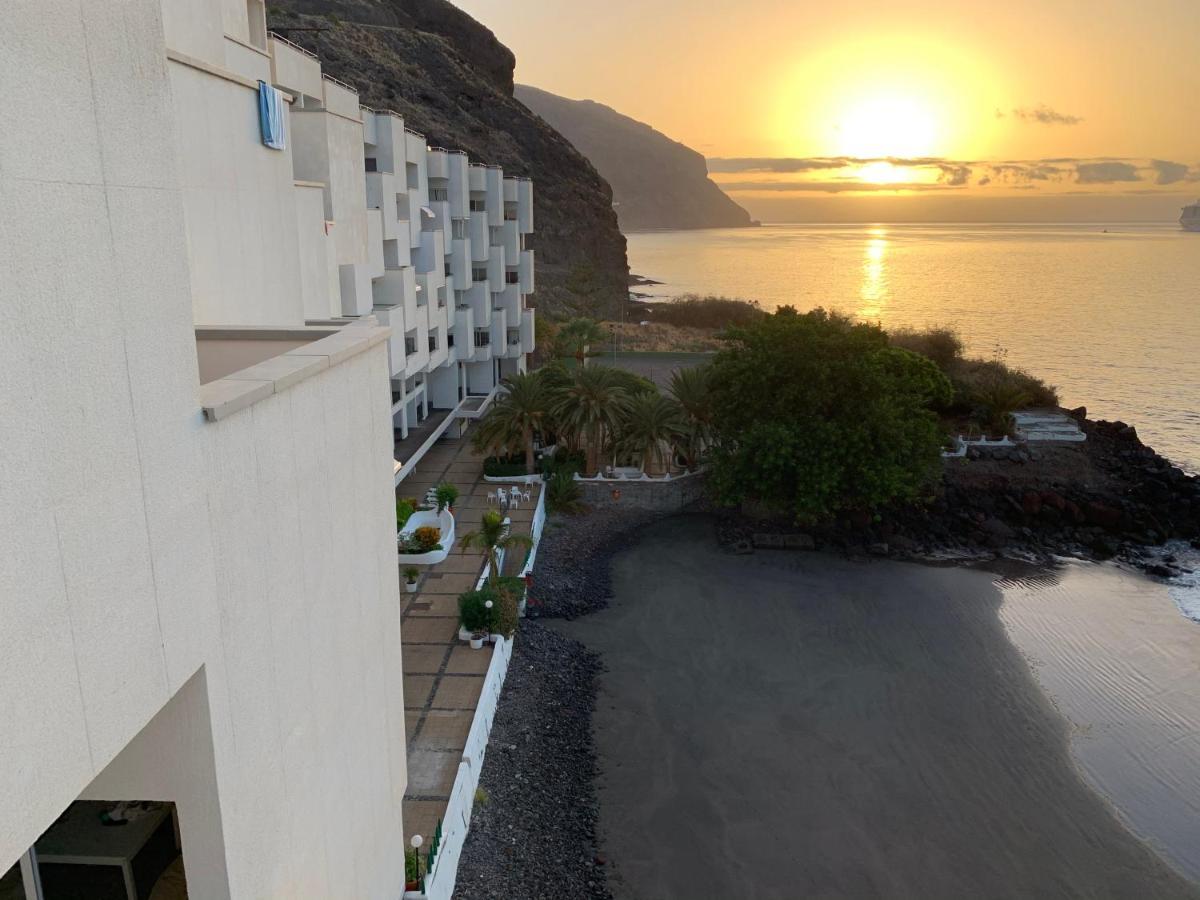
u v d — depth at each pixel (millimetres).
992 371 69688
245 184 17750
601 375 44938
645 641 32188
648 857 21188
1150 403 82375
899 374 54906
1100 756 26234
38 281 5312
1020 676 30641
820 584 37812
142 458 6496
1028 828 22891
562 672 29266
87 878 9461
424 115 125062
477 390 58781
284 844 9289
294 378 9258
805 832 22312
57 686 5531
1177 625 35438
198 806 7770
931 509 45406
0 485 4969
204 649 7461
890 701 28688
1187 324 139000
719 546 41469
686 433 43750
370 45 132125
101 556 5992
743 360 43031
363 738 12234
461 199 53125
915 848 21938
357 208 33438
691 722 27000
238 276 17391
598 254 156500
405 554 34500
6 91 5031
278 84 34281
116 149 6168
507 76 167750
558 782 23562
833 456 39656
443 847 18234
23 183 5172
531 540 32656
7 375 5027
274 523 8977
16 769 5148
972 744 26500
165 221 6824
